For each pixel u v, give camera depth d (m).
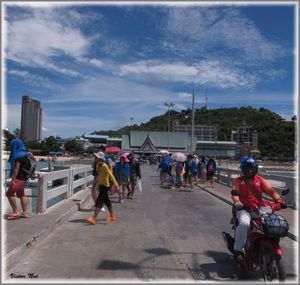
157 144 134.50
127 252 7.36
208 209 13.53
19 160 9.37
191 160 21.36
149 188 21.42
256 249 5.65
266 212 5.68
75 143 146.62
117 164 15.31
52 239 8.23
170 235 8.95
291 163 111.56
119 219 10.93
